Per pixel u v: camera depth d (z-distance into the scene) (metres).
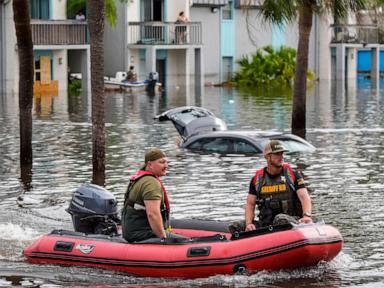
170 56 111.44
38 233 29.86
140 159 45.34
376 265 25.53
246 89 104.88
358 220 31.12
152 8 108.56
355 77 131.12
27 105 43.62
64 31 96.88
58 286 23.97
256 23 121.38
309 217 25.05
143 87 99.94
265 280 24.02
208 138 47.53
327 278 24.25
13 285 24.08
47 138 54.41
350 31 126.50
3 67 93.06
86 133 56.97
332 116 68.62
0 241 28.75
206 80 116.19
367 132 56.66
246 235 24.53
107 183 38.81
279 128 59.53
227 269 24.09
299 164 43.03
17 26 42.53
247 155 45.62
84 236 25.95
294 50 116.56
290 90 102.00
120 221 27.72
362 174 40.28
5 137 54.91
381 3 56.91
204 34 115.69
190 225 27.38
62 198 35.72
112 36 106.00
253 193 25.66
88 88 99.88
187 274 24.23
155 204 24.73
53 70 98.44
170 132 56.97
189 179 39.25
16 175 41.06
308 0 55.25
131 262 24.69
